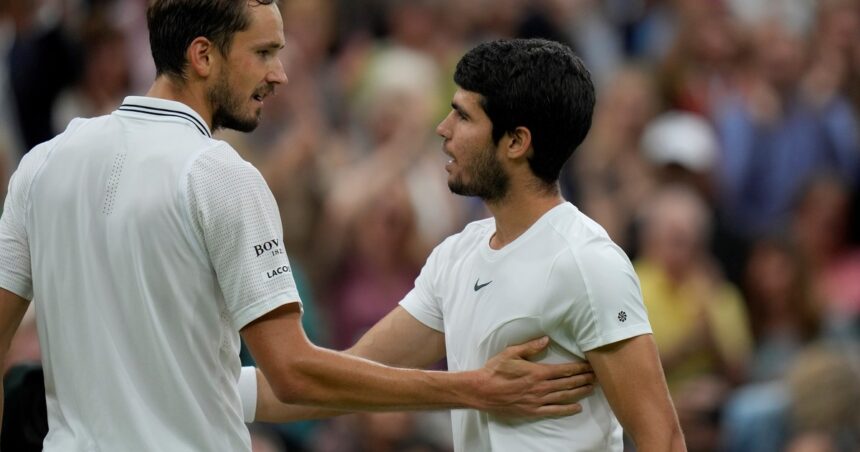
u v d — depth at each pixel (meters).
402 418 25.19
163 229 12.63
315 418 15.01
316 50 35.78
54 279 13.03
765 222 36.09
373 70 34.53
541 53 13.52
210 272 12.80
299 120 30.45
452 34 38.28
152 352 12.72
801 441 24.00
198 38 12.99
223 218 12.64
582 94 13.54
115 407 12.75
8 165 26.92
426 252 28.86
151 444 12.68
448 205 30.41
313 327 27.14
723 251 30.94
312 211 29.44
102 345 12.78
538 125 13.39
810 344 29.67
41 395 14.95
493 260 13.70
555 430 13.48
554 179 13.70
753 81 37.88
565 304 13.16
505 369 13.21
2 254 13.38
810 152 37.53
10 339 13.68
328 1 36.84
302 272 27.98
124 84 30.69
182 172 12.67
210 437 12.88
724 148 36.50
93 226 12.84
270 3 13.26
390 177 29.08
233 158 12.90
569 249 13.25
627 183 32.44
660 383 13.14
